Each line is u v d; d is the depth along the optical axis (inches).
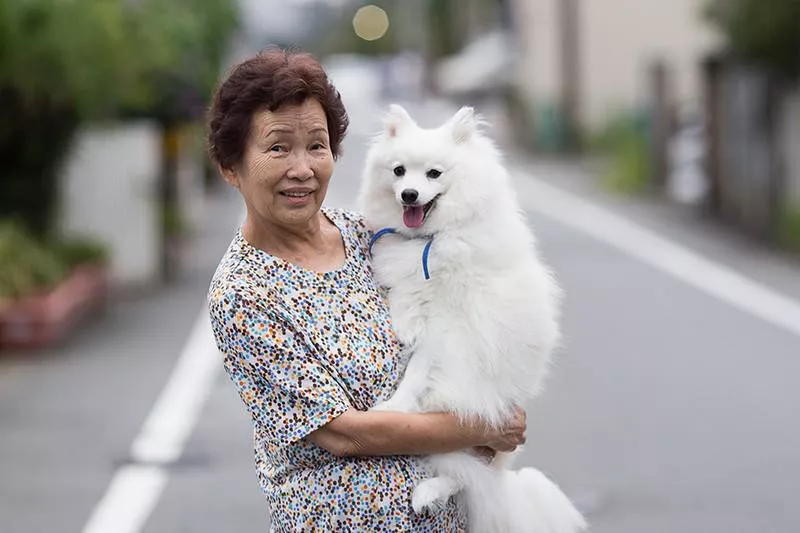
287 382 147.2
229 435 377.7
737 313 578.2
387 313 158.1
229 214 1090.1
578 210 1047.6
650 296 629.6
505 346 162.2
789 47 810.2
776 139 836.0
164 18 696.4
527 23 1975.9
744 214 895.7
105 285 639.8
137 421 394.9
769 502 307.4
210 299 150.6
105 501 314.2
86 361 487.2
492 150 181.8
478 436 158.1
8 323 505.4
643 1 1571.1
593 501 309.0
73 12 562.6
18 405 416.8
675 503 307.1
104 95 589.3
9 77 555.5
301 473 150.7
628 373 453.1
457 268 164.6
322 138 151.7
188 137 871.7
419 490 152.2
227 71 156.0
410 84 2751.0
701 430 373.4
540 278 169.9
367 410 152.0
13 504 311.7
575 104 1667.1
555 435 369.7
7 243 540.1
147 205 688.4
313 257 155.9
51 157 624.4
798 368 459.2
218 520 298.5
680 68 1483.8
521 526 167.0
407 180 170.2
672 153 1156.5
